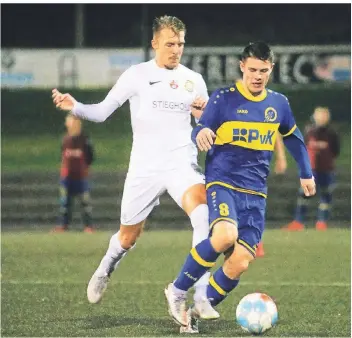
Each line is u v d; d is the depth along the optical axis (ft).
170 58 80.48
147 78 80.94
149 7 327.06
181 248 148.66
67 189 191.21
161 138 80.64
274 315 73.20
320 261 129.59
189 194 77.87
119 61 294.25
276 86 289.94
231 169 73.15
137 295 96.78
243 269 72.54
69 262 129.08
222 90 73.77
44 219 220.23
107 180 235.61
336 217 218.59
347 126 277.85
